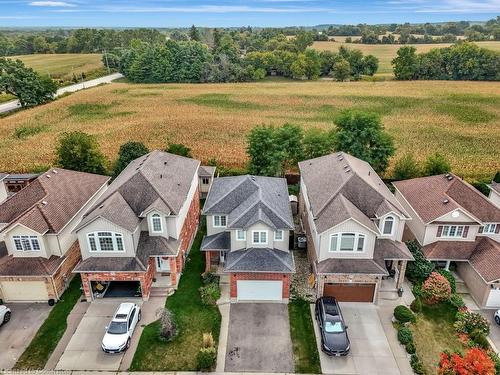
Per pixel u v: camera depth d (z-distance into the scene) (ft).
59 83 421.59
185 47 472.44
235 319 94.02
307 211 119.44
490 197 129.29
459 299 97.25
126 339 84.69
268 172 152.87
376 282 95.50
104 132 237.25
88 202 119.55
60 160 154.30
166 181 114.52
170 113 289.33
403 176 153.48
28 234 96.48
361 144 156.87
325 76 507.71
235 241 100.83
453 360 71.51
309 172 130.11
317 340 87.97
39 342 86.94
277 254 99.19
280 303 99.19
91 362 81.97
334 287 97.60
